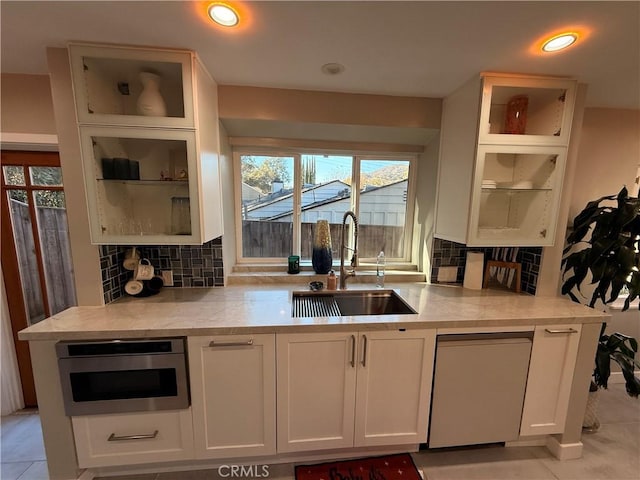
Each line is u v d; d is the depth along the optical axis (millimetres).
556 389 1608
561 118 1638
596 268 1711
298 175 2277
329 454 1611
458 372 1530
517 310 1626
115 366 1311
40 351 1296
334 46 1316
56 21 1139
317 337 1419
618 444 1768
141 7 1054
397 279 2229
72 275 1929
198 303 1665
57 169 1807
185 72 1371
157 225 1599
